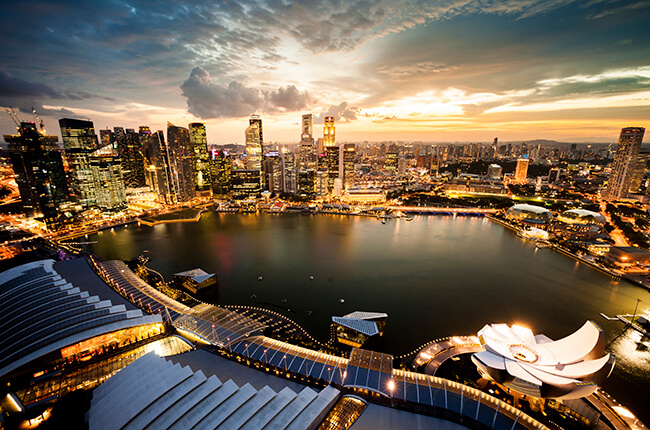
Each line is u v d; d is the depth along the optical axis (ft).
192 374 315.37
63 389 360.07
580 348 354.13
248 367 404.36
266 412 287.89
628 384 439.22
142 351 438.40
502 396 394.32
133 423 260.62
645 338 552.41
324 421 312.50
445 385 361.30
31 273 584.40
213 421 267.80
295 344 506.89
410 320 599.16
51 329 419.54
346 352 497.46
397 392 348.59
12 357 375.25
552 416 364.58
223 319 513.45
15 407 334.85
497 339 396.37
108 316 455.63
